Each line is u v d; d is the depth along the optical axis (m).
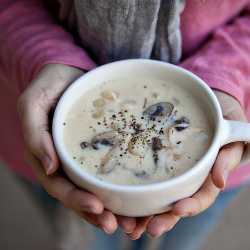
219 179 0.32
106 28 0.36
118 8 0.35
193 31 0.41
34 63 0.38
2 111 0.49
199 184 0.32
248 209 0.77
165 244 0.64
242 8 0.43
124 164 0.32
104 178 0.31
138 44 0.37
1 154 0.55
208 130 0.33
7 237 0.76
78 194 0.31
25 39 0.40
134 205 0.30
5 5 0.42
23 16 0.41
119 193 0.29
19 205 0.78
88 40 0.38
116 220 0.32
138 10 0.35
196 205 0.31
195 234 0.61
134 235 0.34
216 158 0.33
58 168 0.33
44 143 0.32
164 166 0.32
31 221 0.77
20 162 0.53
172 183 0.29
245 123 0.32
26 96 0.35
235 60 0.39
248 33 0.41
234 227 0.76
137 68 0.36
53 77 0.36
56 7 0.43
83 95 0.36
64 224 0.68
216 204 0.55
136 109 0.35
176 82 0.36
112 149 0.33
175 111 0.35
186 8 0.39
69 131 0.34
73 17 0.39
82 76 0.35
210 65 0.38
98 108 0.35
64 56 0.37
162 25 0.36
